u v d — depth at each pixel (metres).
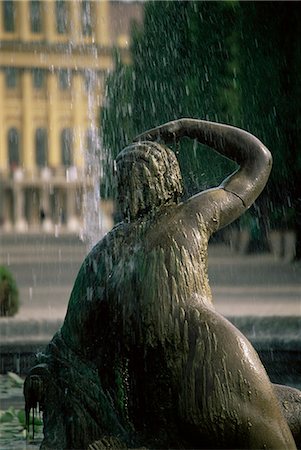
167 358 5.80
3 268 20.67
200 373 5.69
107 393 6.01
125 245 6.04
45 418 6.12
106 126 39.75
